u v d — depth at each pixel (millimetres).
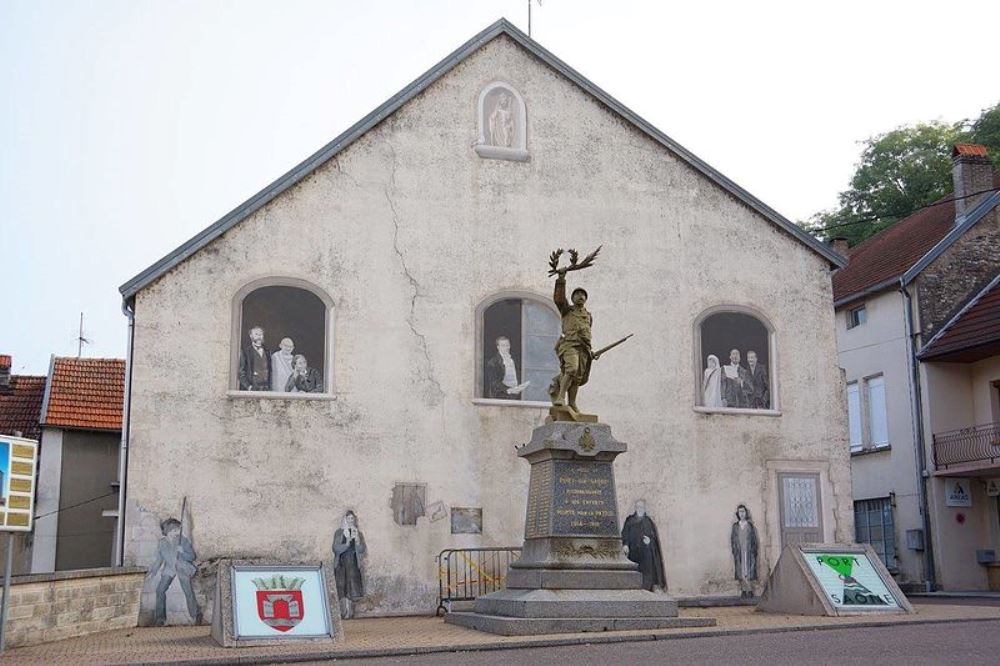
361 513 20891
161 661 12727
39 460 26188
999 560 28922
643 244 23734
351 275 21766
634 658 12258
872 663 11070
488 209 22844
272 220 21531
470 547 21359
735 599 22531
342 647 13914
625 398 22938
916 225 35375
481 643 13969
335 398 21188
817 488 23812
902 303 30750
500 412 22031
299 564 15266
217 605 14984
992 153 44594
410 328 21891
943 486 29344
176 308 20750
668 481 22812
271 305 21219
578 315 17906
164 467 20125
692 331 23672
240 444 20547
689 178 24359
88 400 27266
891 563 30719
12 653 13797
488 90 23328
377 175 22312
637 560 22203
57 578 15648
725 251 24281
